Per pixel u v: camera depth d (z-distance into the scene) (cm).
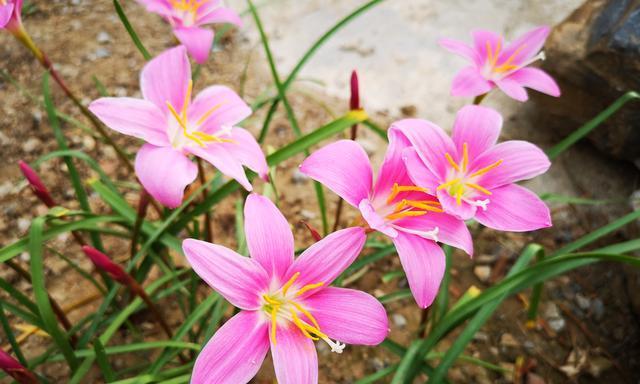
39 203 42
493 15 59
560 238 45
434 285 23
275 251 23
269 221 23
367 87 53
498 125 27
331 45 56
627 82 42
